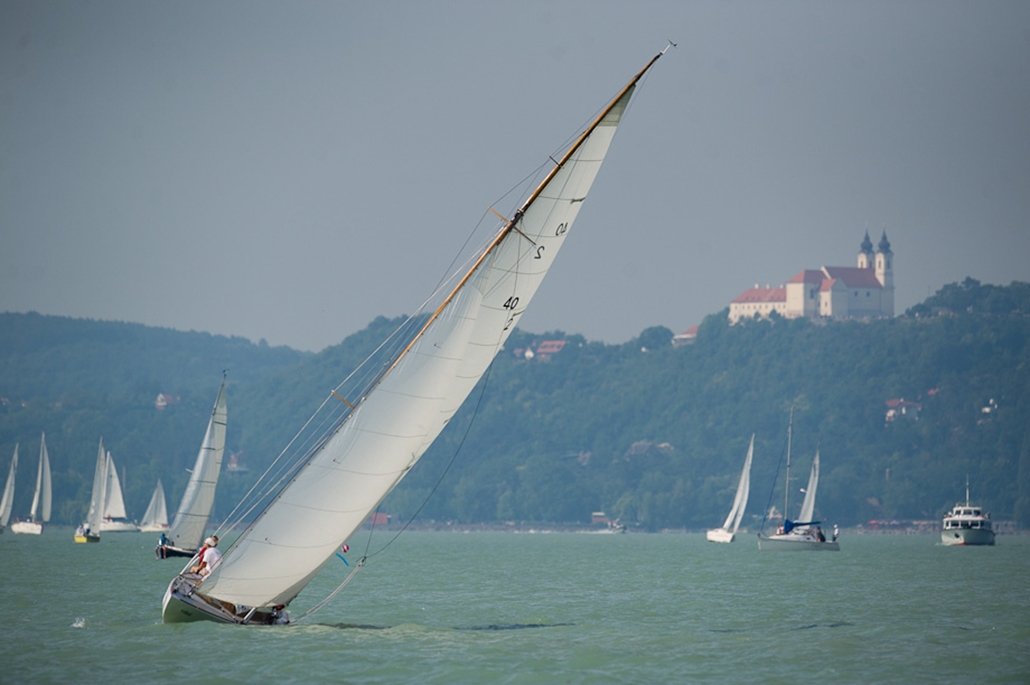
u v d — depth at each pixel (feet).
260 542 427.74
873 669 393.09
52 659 393.91
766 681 372.17
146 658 395.55
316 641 432.66
